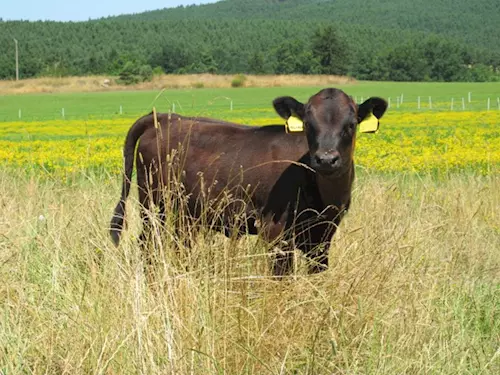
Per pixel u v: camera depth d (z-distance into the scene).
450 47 137.75
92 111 50.75
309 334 5.62
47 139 26.20
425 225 8.02
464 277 7.02
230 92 78.25
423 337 5.70
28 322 5.61
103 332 5.18
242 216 6.86
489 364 5.56
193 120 7.88
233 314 5.54
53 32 195.12
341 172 6.67
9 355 5.07
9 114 48.12
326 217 6.93
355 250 6.67
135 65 109.12
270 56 140.62
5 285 6.03
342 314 5.53
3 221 7.74
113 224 7.57
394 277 6.11
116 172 14.20
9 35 185.88
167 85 96.62
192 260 5.99
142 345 5.02
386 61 134.25
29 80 100.44
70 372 5.09
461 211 9.79
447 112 40.41
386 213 7.64
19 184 11.34
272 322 5.41
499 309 6.69
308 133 6.77
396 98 61.06
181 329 5.19
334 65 128.88
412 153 18.12
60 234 6.65
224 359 5.11
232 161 7.34
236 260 5.99
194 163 7.54
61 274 6.04
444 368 5.43
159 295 5.36
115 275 5.81
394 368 5.36
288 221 7.00
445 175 13.74
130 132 8.14
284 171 7.03
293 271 6.79
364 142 21.12
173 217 6.69
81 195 8.90
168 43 157.00
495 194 10.91
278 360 5.34
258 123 31.67
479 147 19.25
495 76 140.38
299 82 101.62
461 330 5.94
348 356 5.53
